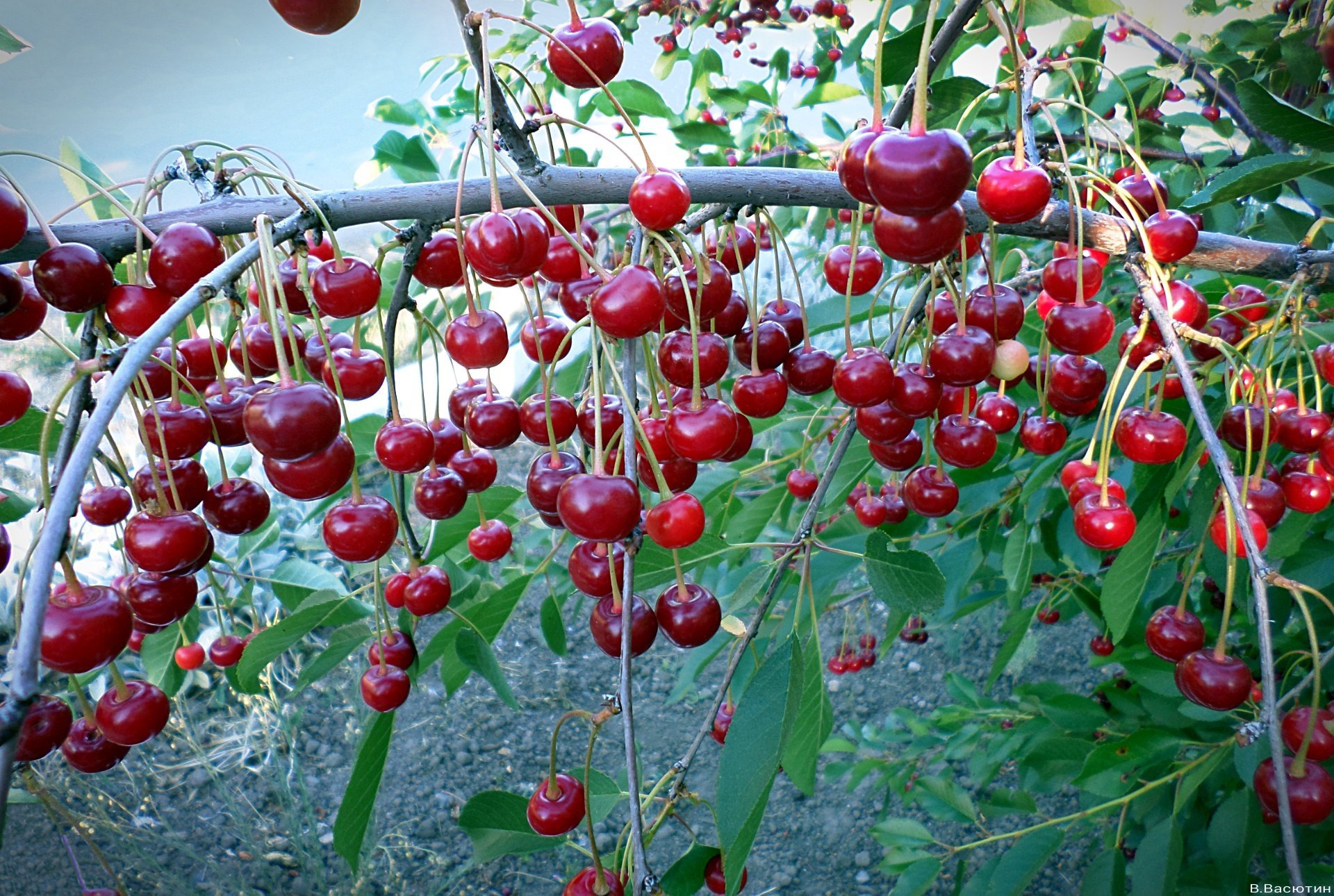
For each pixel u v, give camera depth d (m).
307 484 0.29
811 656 0.35
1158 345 0.35
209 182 0.31
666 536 0.29
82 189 0.41
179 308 0.22
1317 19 0.57
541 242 0.30
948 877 0.99
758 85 0.83
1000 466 0.58
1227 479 0.28
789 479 0.52
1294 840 0.25
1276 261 0.35
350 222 0.31
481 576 0.61
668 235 0.30
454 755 1.17
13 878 0.93
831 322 0.46
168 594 0.30
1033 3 0.51
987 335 0.35
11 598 1.02
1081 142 0.60
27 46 0.38
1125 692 0.65
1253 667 0.56
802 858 1.05
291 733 1.02
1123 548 0.39
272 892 0.95
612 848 1.05
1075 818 0.57
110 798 1.02
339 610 0.40
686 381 0.32
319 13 0.24
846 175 0.27
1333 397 0.47
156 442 0.29
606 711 0.31
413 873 1.02
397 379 1.24
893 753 0.95
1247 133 0.63
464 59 0.77
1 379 0.30
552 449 0.33
